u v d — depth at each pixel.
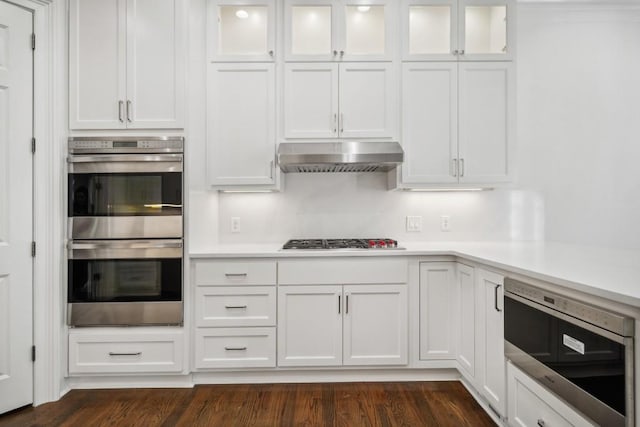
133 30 2.29
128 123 2.29
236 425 1.91
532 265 1.62
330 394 2.23
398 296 2.35
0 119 2.00
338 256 2.33
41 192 2.14
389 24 2.53
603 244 2.92
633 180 2.88
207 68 2.51
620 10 2.88
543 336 1.44
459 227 2.90
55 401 2.16
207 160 2.51
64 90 2.27
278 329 2.32
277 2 2.52
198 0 2.45
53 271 2.18
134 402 2.14
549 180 2.88
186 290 2.29
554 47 2.91
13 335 2.04
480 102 2.57
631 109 2.87
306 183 2.90
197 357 2.31
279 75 2.53
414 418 1.97
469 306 2.17
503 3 2.57
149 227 2.26
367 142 2.49
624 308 1.08
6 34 2.02
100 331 2.27
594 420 1.17
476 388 2.07
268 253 2.30
